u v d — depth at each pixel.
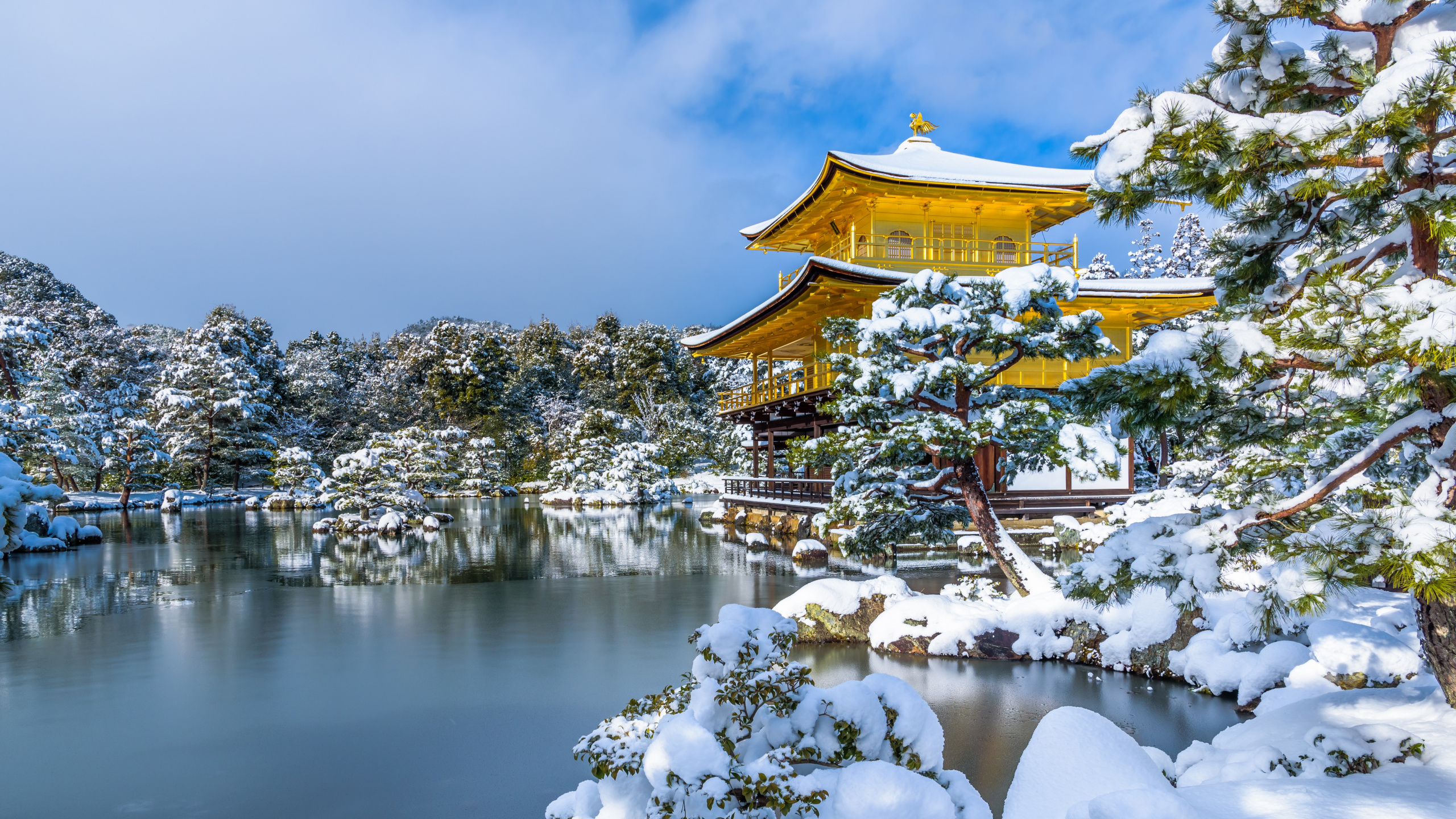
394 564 22.64
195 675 10.94
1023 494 25.55
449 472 60.47
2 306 71.69
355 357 98.56
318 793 7.08
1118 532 6.55
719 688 5.04
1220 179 5.65
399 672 10.97
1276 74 6.00
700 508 48.97
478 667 11.23
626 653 11.96
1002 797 6.75
